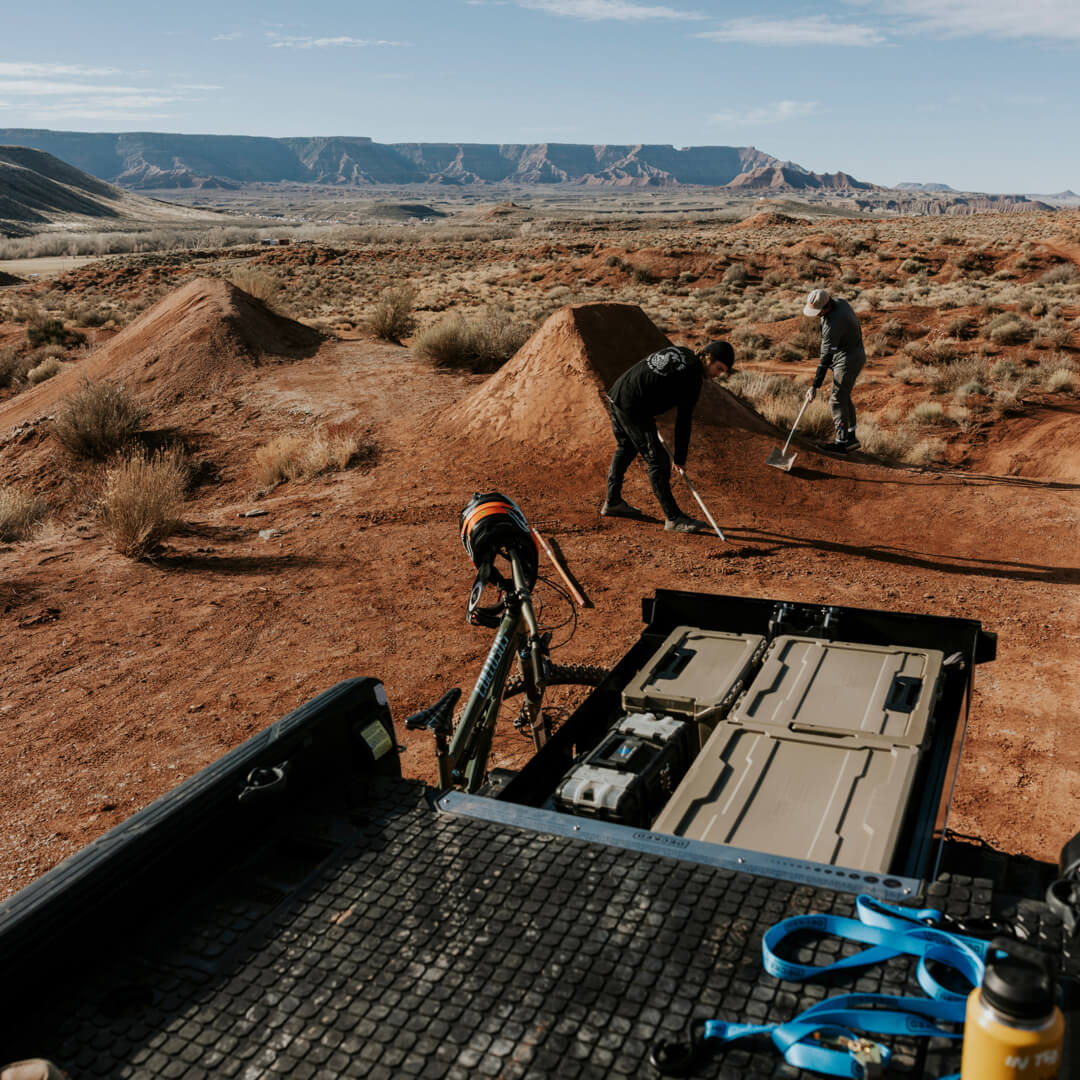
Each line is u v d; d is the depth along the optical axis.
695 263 54.62
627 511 9.61
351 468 12.11
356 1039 1.39
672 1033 1.34
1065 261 47.16
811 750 2.58
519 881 1.72
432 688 6.06
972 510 10.02
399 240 133.88
